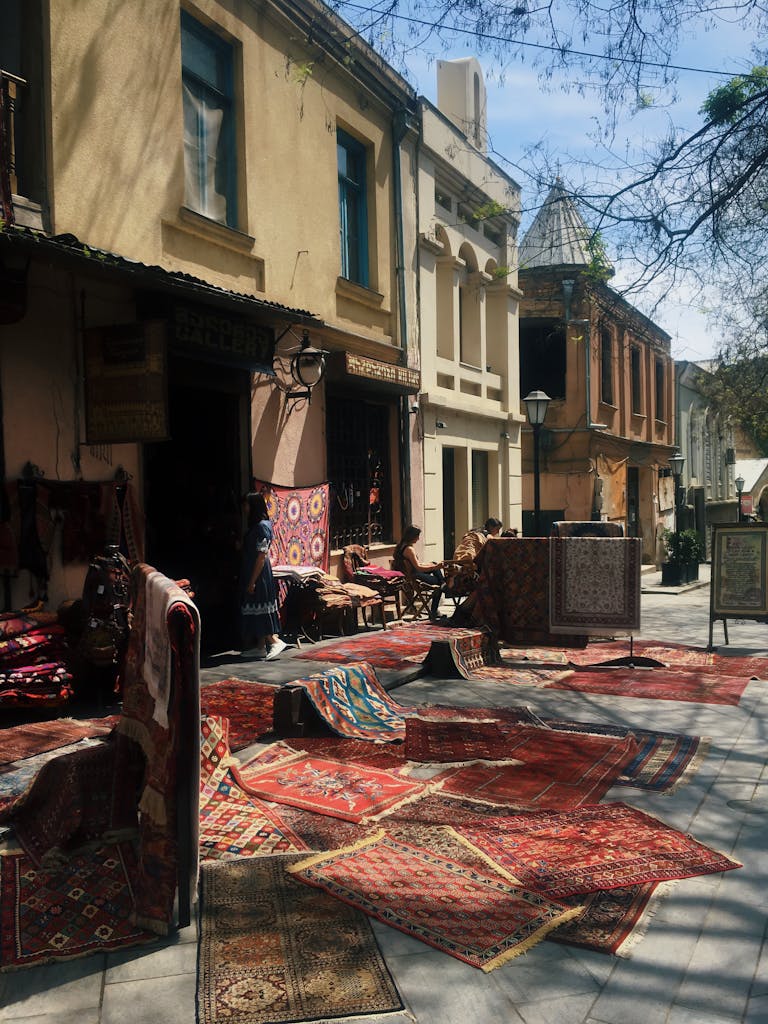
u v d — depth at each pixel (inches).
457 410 615.2
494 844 165.5
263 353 370.0
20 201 270.5
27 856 154.1
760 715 275.6
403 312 540.4
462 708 280.2
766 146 339.3
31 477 268.5
